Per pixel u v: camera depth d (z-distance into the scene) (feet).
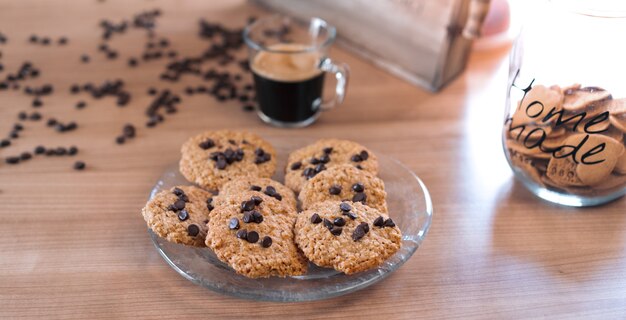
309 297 1.70
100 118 2.34
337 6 2.60
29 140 2.24
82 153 2.19
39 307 1.76
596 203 1.99
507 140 1.99
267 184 1.94
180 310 1.76
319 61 2.25
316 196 1.90
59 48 2.67
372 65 2.60
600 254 1.89
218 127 2.30
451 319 1.75
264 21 2.45
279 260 1.74
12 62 2.58
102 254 1.88
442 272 1.85
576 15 1.78
